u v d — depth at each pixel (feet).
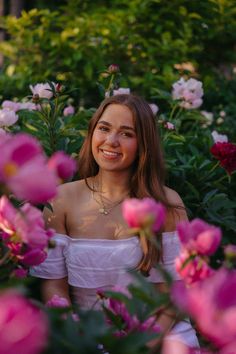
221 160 8.68
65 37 15.26
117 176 7.64
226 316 2.94
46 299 7.45
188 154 10.68
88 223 7.55
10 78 15.05
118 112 7.51
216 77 17.46
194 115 11.66
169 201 7.69
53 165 4.10
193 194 9.53
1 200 4.25
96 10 16.99
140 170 7.64
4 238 4.45
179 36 16.66
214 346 3.38
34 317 2.89
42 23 16.29
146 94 15.03
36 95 9.23
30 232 4.15
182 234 3.89
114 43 15.74
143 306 3.96
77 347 3.39
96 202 7.64
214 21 16.99
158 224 3.86
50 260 7.48
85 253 7.38
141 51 15.92
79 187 7.80
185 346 3.77
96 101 15.48
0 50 15.97
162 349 3.75
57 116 9.47
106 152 7.48
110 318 3.95
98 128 7.57
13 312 2.85
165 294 3.70
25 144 3.51
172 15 16.42
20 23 15.70
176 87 11.35
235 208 10.37
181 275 3.84
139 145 7.57
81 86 15.08
